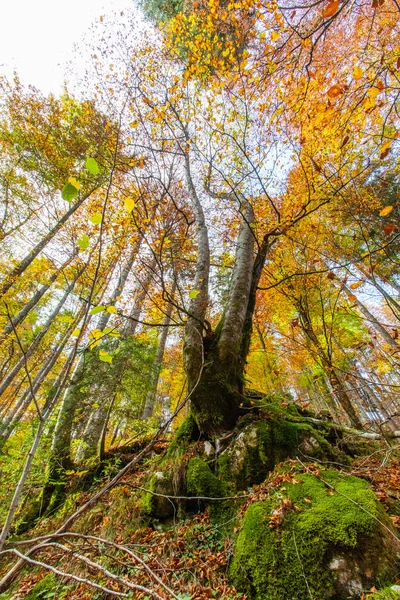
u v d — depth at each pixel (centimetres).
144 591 94
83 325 145
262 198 728
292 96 477
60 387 139
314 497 237
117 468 469
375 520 205
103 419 647
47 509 438
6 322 861
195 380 371
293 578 195
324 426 387
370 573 181
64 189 107
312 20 379
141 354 661
